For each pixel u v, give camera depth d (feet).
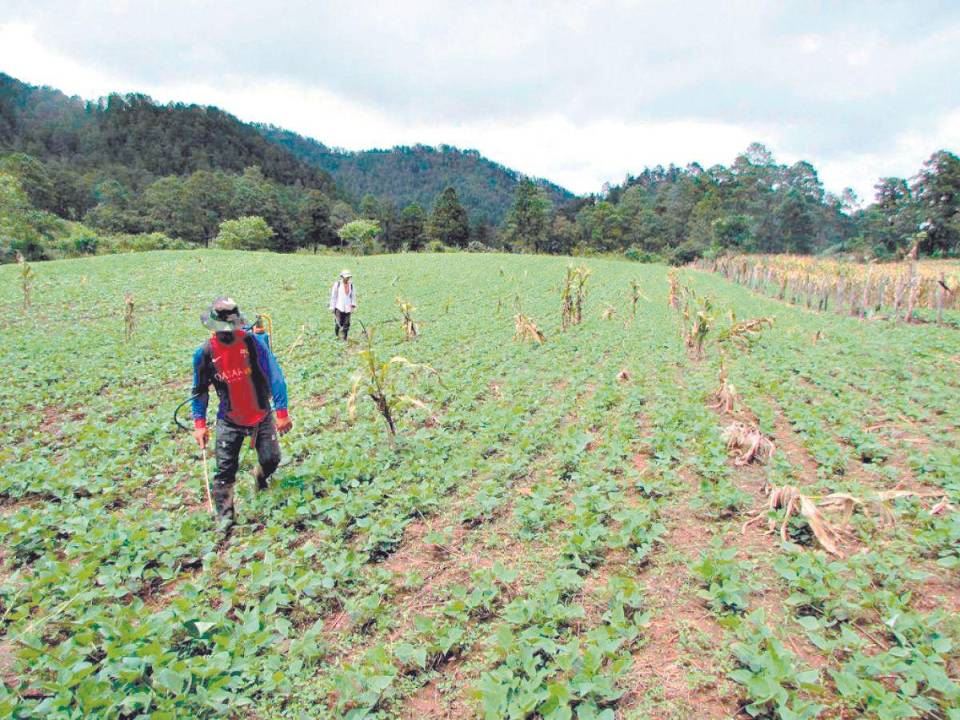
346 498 17.81
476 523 17.25
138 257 107.96
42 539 15.89
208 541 15.53
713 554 14.35
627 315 62.95
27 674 10.85
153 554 14.65
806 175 394.93
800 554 14.17
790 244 315.17
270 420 17.93
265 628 11.89
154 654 10.57
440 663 11.49
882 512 15.55
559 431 24.71
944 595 13.17
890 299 82.79
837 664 10.83
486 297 81.00
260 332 17.83
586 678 10.12
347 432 24.35
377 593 13.21
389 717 10.03
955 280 82.12
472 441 23.47
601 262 177.47
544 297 83.97
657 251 367.04
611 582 13.10
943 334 53.31
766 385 32.07
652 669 10.96
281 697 10.34
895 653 10.59
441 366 38.01
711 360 40.98
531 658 10.53
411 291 85.20
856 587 12.57
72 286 74.08
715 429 23.97
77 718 9.44
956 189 230.89
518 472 20.47
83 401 29.71
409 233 398.42
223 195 372.79
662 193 451.94
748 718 9.75
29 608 12.78
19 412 27.63
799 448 23.36
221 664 10.59
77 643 11.30
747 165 403.13
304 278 92.32
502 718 9.42
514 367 37.60
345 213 419.13
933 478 19.25
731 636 11.68
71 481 18.98
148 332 48.52
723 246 291.58
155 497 19.12
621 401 29.50
